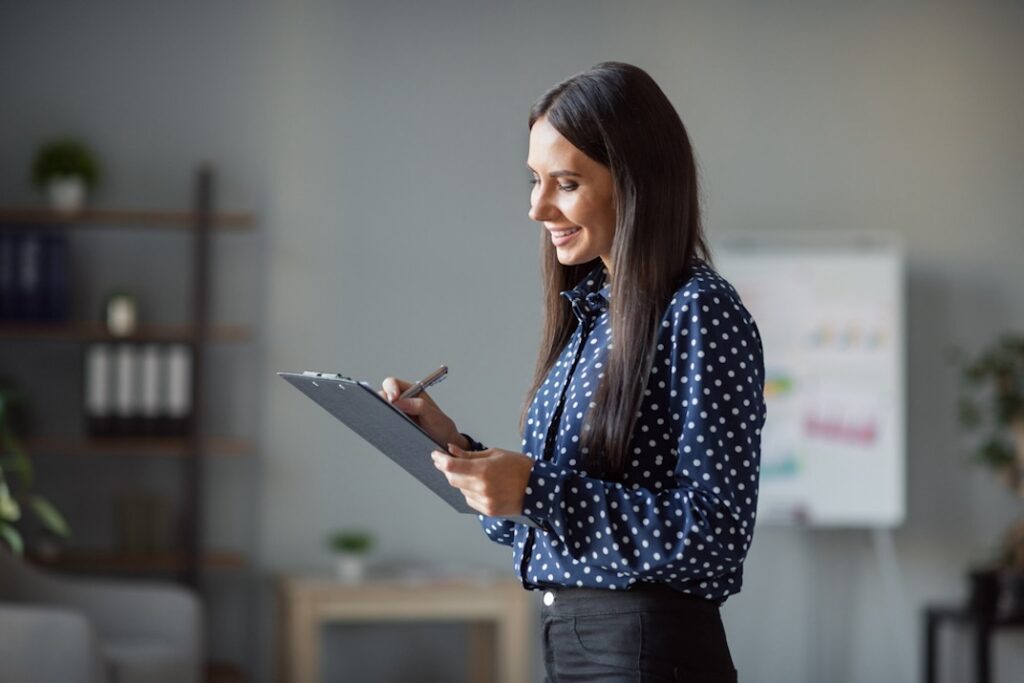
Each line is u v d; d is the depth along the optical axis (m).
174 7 5.84
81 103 5.78
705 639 1.75
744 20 6.15
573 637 1.79
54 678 4.25
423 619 5.63
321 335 5.90
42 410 5.71
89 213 5.52
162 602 4.94
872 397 5.89
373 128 5.96
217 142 5.85
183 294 5.81
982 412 5.96
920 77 6.22
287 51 5.91
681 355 1.73
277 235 5.88
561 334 2.01
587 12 6.07
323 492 5.89
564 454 1.82
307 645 5.35
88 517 5.73
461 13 6.01
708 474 1.67
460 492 1.85
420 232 5.97
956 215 6.21
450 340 5.97
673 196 1.78
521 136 6.02
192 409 5.64
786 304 5.89
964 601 6.12
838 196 6.16
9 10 5.75
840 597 6.09
